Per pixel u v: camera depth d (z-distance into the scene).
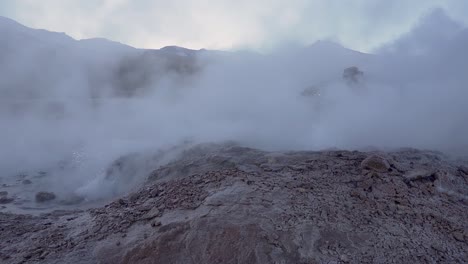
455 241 3.86
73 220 4.98
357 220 4.14
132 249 3.83
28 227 4.82
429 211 4.38
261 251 3.58
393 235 3.89
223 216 4.09
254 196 4.55
